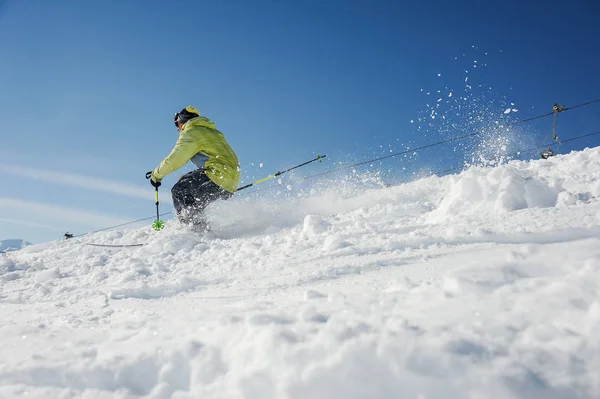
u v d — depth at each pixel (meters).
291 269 2.63
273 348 1.31
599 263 1.56
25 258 5.59
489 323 1.32
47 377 1.50
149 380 1.44
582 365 1.08
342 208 5.66
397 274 2.08
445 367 1.11
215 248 4.21
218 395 1.27
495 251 2.10
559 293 1.43
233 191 5.60
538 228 2.31
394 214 4.27
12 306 2.94
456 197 3.40
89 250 5.55
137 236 6.07
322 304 1.77
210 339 1.56
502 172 3.30
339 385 1.14
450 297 1.59
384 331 1.28
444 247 2.38
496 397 1.02
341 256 2.66
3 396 1.43
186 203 5.29
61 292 3.29
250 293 2.28
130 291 2.81
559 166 5.00
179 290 2.72
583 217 2.39
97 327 2.00
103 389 1.41
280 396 1.17
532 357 1.13
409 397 1.08
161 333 1.72
